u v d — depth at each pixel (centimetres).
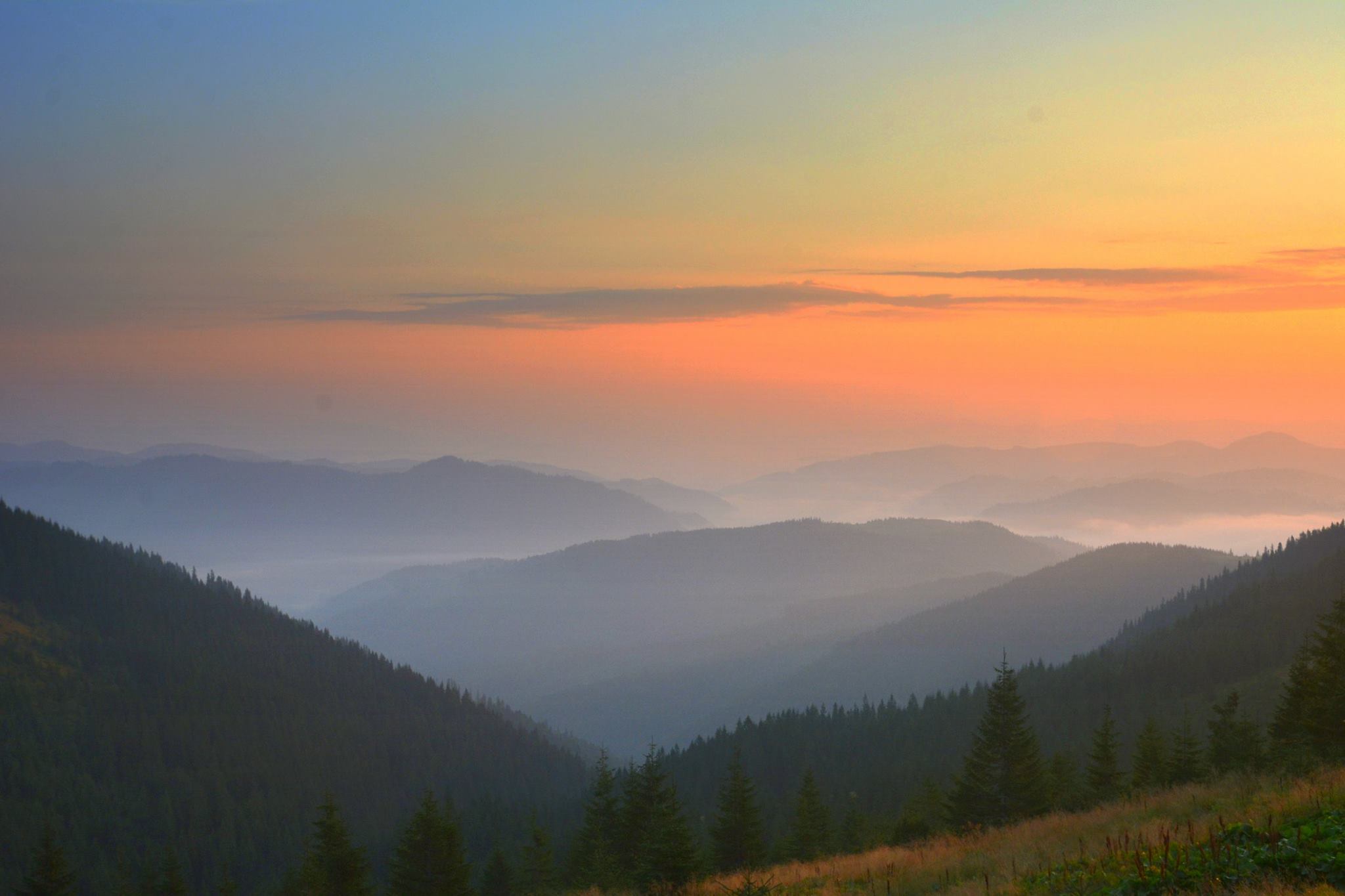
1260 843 1977
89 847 16188
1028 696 18125
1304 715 4681
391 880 6731
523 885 7919
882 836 7581
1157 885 1822
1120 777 7056
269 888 14925
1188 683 16412
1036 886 2055
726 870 6475
